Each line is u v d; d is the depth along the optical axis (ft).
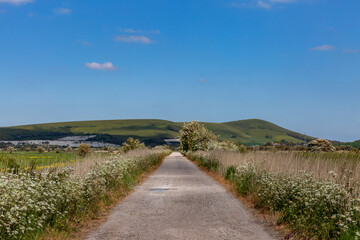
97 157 56.24
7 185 20.89
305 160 41.91
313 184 28.19
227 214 32.99
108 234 25.76
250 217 31.65
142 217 31.68
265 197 35.14
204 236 25.11
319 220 24.26
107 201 38.27
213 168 83.97
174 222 29.66
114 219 30.89
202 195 44.98
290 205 29.04
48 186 26.27
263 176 40.34
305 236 24.16
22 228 19.58
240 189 45.11
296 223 25.89
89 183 34.63
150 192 47.93
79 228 27.40
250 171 46.57
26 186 22.91
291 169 39.01
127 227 27.89
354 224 22.07
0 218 19.12
